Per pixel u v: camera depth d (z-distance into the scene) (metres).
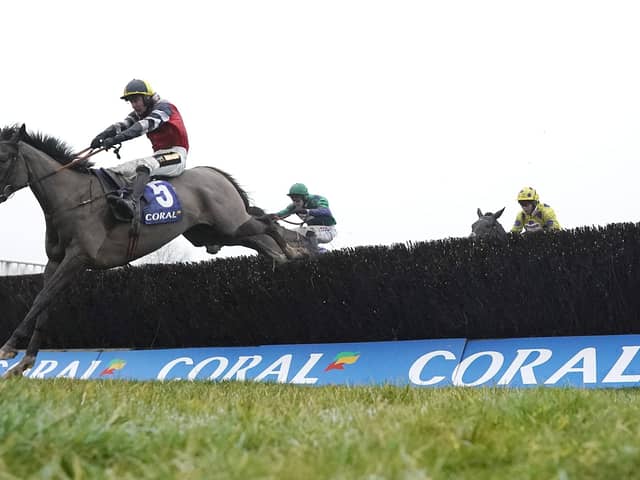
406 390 5.00
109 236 8.29
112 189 8.37
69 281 8.12
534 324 8.24
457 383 7.50
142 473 2.57
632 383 6.71
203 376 9.03
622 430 3.09
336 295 9.05
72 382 6.71
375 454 2.66
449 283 8.45
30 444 2.68
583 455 2.74
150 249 8.60
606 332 7.98
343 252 9.02
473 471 2.74
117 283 10.45
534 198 10.74
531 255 8.07
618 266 7.73
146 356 9.82
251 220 9.39
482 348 7.82
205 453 2.69
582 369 7.04
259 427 3.27
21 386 4.59
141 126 8.53
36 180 8.03
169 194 8.72
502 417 3.47
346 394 5.10
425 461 2.64
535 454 2.82
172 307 10.12
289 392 5.43
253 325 9.68
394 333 8.95
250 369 8.85
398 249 8.72
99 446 2.81
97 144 8.47
